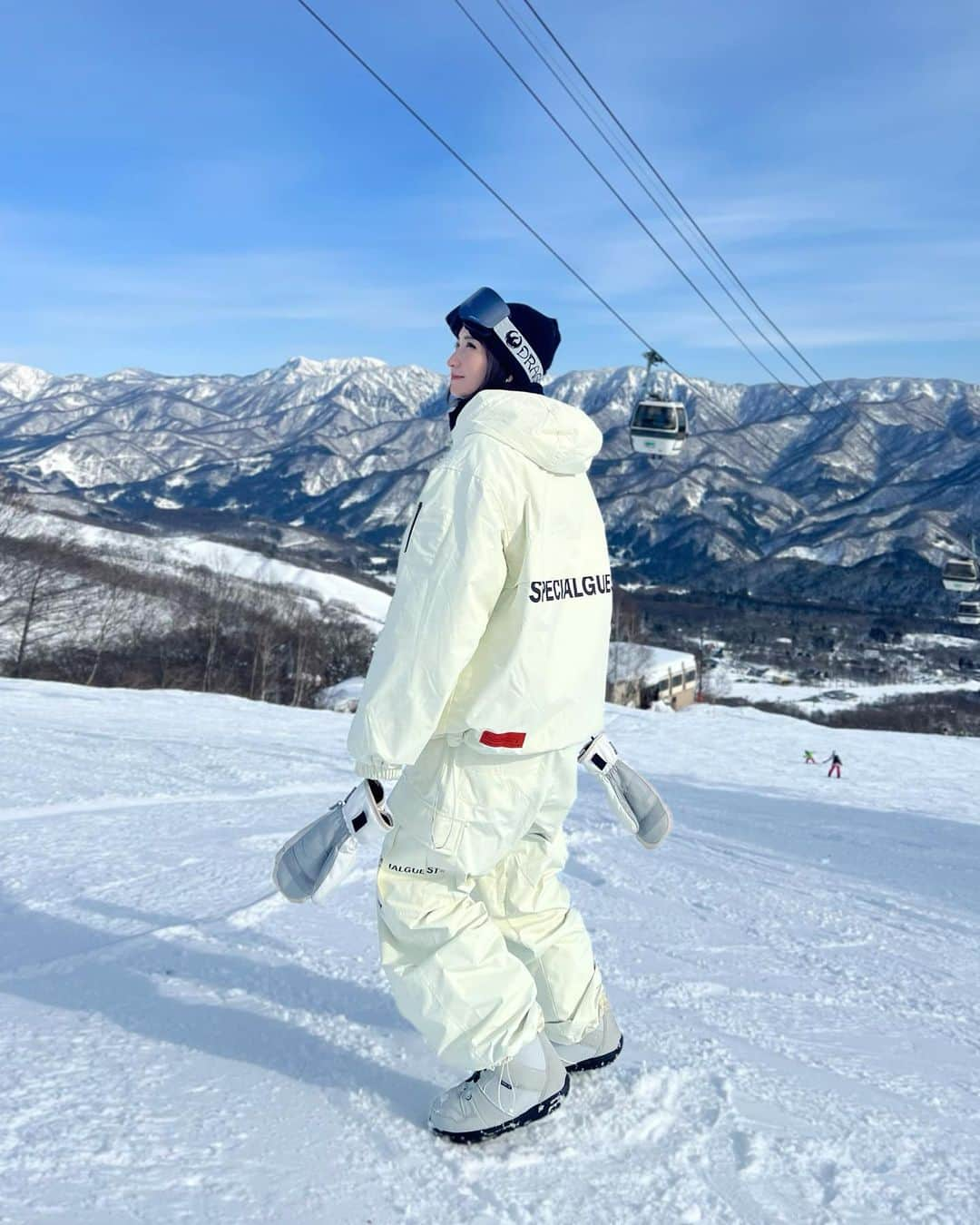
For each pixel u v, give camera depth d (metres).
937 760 21.58
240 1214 1.35
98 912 3.02
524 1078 1.64
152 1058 1.85
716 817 8.87
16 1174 1.38
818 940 3.60
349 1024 2.12
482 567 1.54
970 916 4.61
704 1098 1.86
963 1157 1.73
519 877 1.85
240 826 5.01
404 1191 1.46
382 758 1.52
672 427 23.16
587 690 1.70
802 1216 1.48
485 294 1.79
